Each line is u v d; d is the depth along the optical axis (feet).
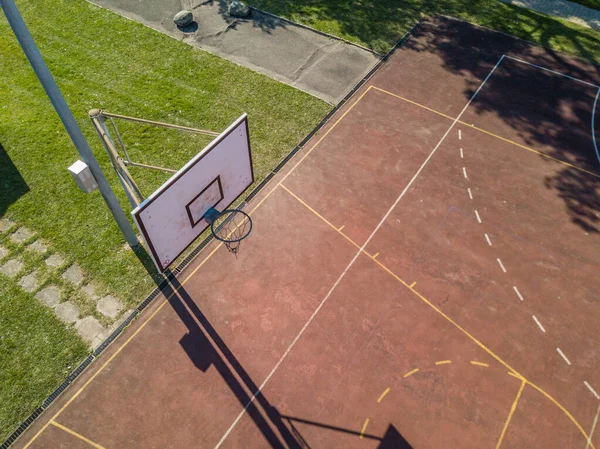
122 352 29.81
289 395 28.43
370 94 46.73
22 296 31.94
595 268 34.55
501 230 36.52
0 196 36.96
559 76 49.01
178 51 50.06
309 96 46.09
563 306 32.53
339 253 34.83
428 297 32.78
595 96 46.98
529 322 31.76
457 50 51.80
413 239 35.83
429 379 29.22
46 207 36.50
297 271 33.81
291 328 31.12
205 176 26.23
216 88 46.24
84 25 52.65
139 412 27.55
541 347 30.63
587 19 56.54
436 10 56.95
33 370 28.86
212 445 26.61
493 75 49.06
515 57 51.03
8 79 45.98
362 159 41.04
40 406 27.63
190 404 27.94
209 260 34.30
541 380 29.27
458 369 29.63
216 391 28.45
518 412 28.04
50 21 52.90
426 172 40.29
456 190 39.04
